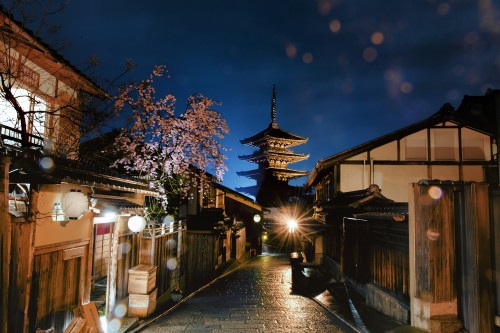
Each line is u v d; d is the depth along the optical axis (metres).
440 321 9.24
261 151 60.06
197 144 21.89
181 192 23.36
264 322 13.13
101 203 10.51
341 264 20.81
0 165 6.57
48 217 8.00
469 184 9.07
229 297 18.12
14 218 6.88
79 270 9.51
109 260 11.57
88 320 8.91
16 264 6.89
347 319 13.18
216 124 22.62
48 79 14.30
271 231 54.22
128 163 20.39
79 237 9.34
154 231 14.60
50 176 7.52
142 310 13.04
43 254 7.94
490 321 8.54
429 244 9.52
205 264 24.31
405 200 23.78
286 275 26.06
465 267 9.22
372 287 14.65
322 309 15.20
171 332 11.85
